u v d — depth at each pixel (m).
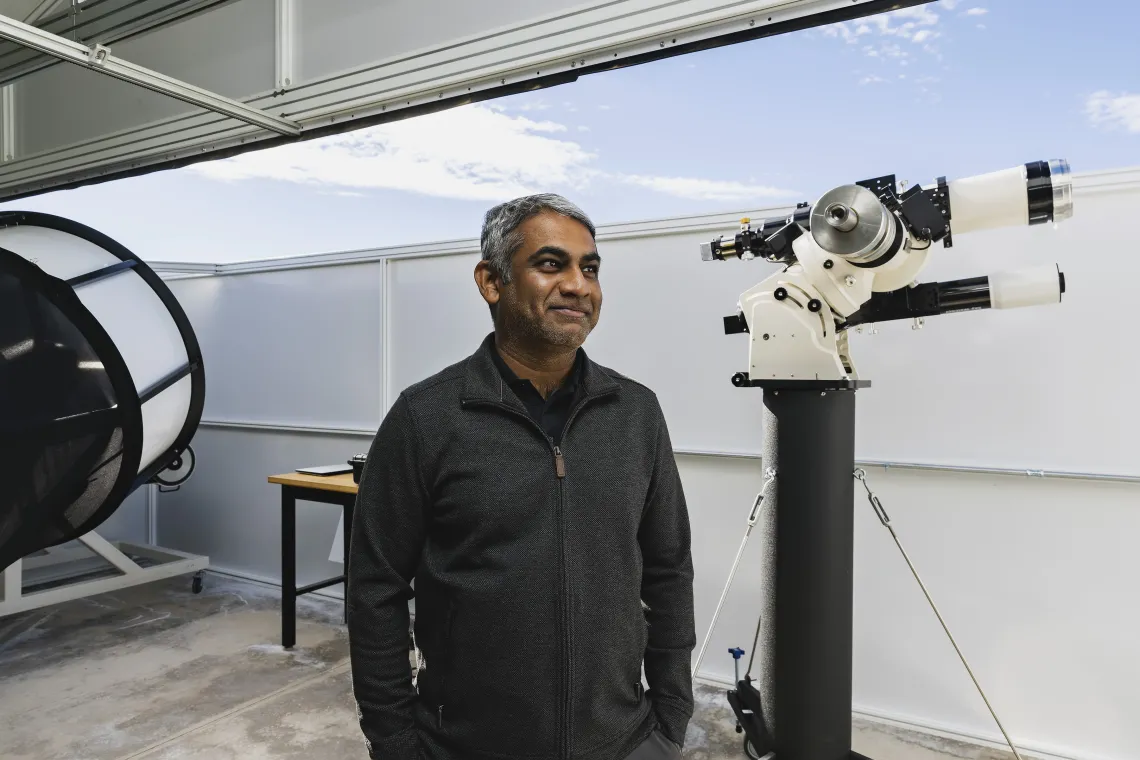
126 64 1.97
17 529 2.23
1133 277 1.91
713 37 1.72
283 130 2.48
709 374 2.49
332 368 3.45
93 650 2.86
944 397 2.15
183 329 2.81
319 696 2.44
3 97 3.33
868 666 2.27
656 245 2.58
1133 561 1.93
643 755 0.94
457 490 0.85
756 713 1.84
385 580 0.92
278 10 2.43
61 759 2.01
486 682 0.83
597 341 2.70
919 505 2.19
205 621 3.20
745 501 2.45
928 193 1.38
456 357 3.07
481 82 2.08
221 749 2.08
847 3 1.54
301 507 3.55
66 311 2.29
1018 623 2.07
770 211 2.35
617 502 0.90
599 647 0.86
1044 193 1.29
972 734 2.10
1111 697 1.96
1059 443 2.01
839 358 1.59
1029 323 2.04
